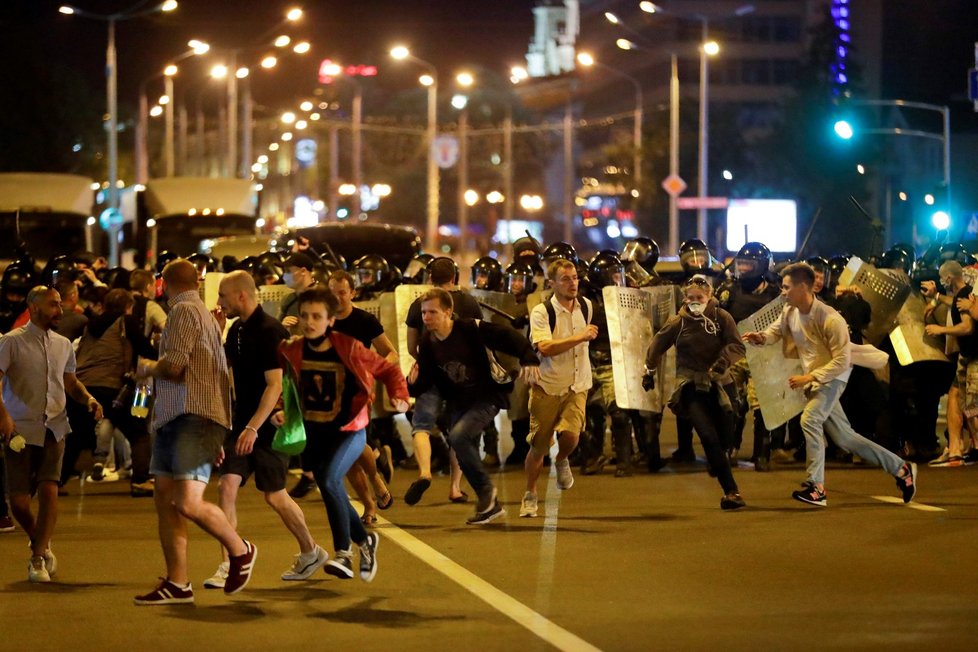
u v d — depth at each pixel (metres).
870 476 21.97
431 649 11.29
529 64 198.62
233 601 13.29
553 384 17.86
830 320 18.30
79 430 21.06
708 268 23.62
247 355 13.38
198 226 58.81
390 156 155.75
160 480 13.15
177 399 12.93
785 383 21.20
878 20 117.44
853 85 98.19
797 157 93.12
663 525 17.36
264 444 13.66
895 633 11.53
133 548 16.45
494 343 16.81
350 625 12.20
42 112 91.62
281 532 17.38
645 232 105.19
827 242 83.69
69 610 13.02
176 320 12.89
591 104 180.00
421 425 17.52
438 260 19.58
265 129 159.12
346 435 13.70
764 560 14.88
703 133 72.75
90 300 21.94
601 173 169.38
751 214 48.84
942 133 108.94
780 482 21.41
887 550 15.40
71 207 56.03
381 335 16.81
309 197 155.25
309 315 13.59
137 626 12.31
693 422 18.55
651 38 160.38
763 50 152.50
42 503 14.58
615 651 11.07
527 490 18.30
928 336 23.97
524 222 156.75
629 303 21.52
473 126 157.25
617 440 22.58
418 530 17.23
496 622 12.20
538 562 14.97
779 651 10.98
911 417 24.28
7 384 14.68
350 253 46.69
